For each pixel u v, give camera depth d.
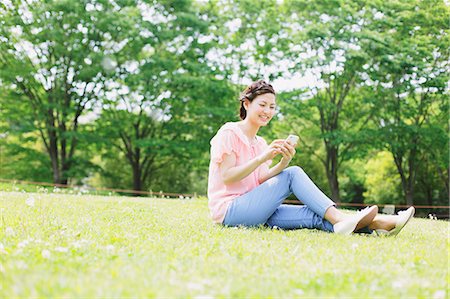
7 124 19.72
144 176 21.98
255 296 1.58
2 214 3.65
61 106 18.95
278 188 3.43
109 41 19.48
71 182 23.11
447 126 18.64
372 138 18.83
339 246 2.65
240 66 19.88
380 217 3.31
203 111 19.02
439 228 4.46
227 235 2.99
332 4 18.03
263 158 3.42
